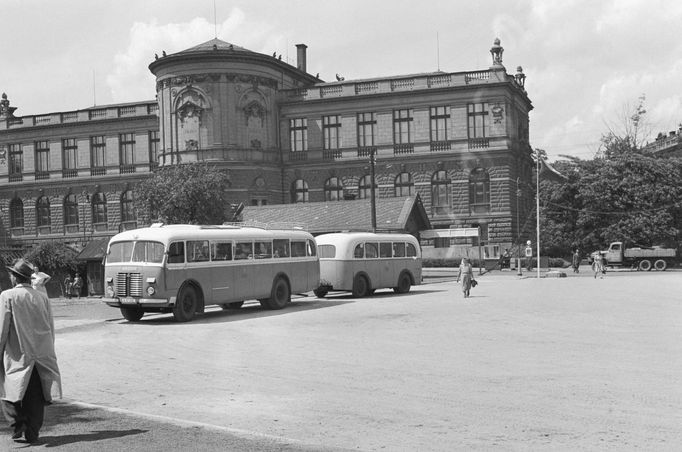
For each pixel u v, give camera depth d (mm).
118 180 79938
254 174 70688
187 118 69875
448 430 8711
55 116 83125
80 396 11422
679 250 71125
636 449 7719
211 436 8602
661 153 97438
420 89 71438
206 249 25297
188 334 20062
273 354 15547
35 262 47250
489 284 42188
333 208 59969
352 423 9195
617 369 12711
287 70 76312
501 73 69375
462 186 70188
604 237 69750
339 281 33281
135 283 23844
